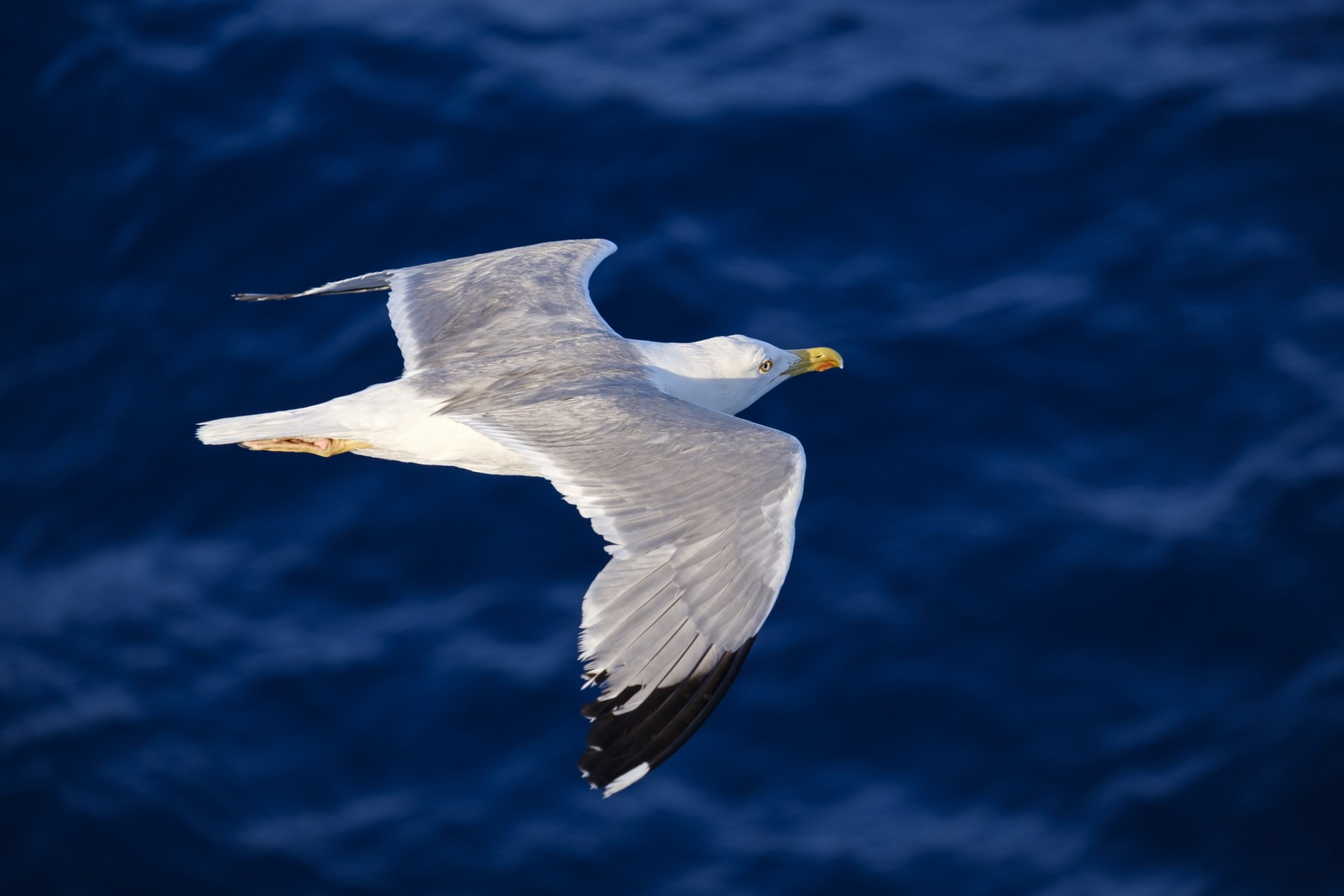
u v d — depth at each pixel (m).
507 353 11.05
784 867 16.83
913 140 23.27
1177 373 20.70
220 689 18.48
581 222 22.22
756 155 22.98
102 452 20.64
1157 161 23.17
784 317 21.14
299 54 24.28
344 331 21.23
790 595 18.81
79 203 22.89
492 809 17.42
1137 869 16.81
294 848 17.28
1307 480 19.56
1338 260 22.06
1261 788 17.25
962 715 17.92
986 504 19.55
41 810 17.66
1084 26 25.27
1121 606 18.61
